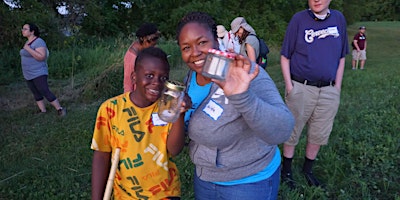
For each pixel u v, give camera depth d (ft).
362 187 11.65
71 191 12.35
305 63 10.86
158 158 6.77
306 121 11.56
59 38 42.06
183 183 12.35
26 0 41.52
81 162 14.55
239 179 6.28
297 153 14.25
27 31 20.35
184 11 57.98
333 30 10.68
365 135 15.97
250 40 14.66
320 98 11.10
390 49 65.31
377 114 19.30
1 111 22.43
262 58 15.74
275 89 5.92
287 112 5.54
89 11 49.34
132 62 11.99
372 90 26.02
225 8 64.03
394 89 26.53
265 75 6.03
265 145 6.25
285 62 11.30
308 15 10.78
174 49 37.86
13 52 34.45
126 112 6.72
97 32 56.18
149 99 6.55
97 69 29.45
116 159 6.68
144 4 63.72
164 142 6.71
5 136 17.72
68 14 47.44
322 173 13.04
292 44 11.07
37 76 20.58
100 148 6.91
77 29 46.55
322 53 10.71
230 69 5.01
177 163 13.58
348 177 12.49
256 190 6.31
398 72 34.30
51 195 12.19
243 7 68.64
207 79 5.99
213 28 5.72
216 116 5.86
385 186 11.84
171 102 5.54
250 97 5.08
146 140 6.67
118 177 6.93
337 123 17.89
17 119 20.61
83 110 22.30
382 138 15.58
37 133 18.03
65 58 34.04
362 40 39.40
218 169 6.27
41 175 13.46
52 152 15.61
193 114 6.14
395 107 21.20
